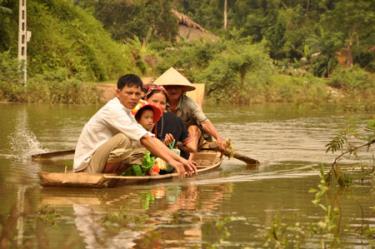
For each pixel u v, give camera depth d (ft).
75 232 19.25
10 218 21.04
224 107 98.68
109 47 139.85
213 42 145.28
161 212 22.31
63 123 59.16
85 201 24.12
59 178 26.78
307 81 139.85
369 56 191.62
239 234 19.33
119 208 22.89
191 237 18.84
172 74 36.09
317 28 213.87
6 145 41.63
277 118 71.92
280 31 222.89
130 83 27.91
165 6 211.00
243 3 242.99
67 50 125.59
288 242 18.43
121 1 209.56
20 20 109.19
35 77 107.14
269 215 22.03
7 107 83.76
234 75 121.90
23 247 17.69
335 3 211.82
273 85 128.36
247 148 42.45
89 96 98.73
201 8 257.96
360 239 19.02
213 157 35.45
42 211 22.08
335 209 19.19
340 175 28.30
